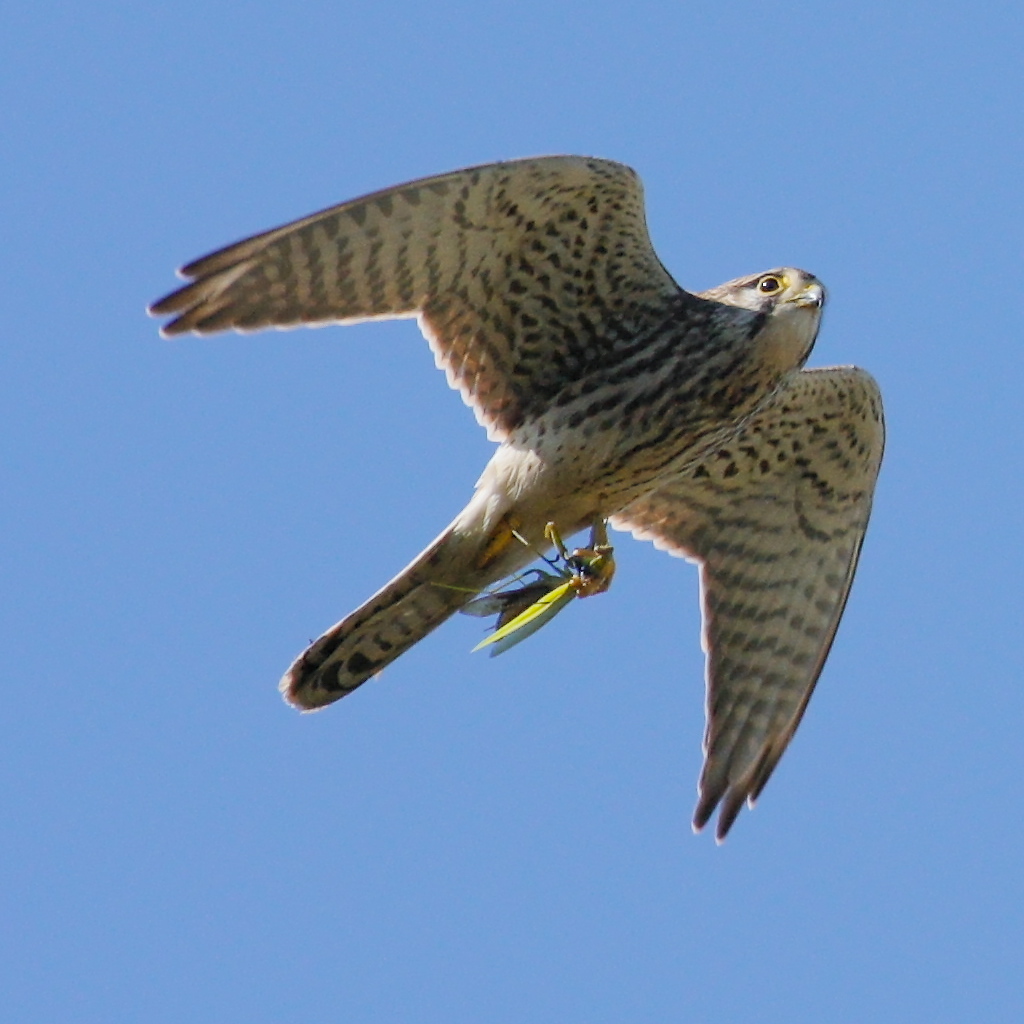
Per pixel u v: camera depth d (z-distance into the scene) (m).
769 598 16.08
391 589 14.12
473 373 14.38
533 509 14.32
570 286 14.15
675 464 14.65
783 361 14.46
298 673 14.30
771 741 16.00
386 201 13.00
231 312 13.23
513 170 13.09
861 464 15.62
